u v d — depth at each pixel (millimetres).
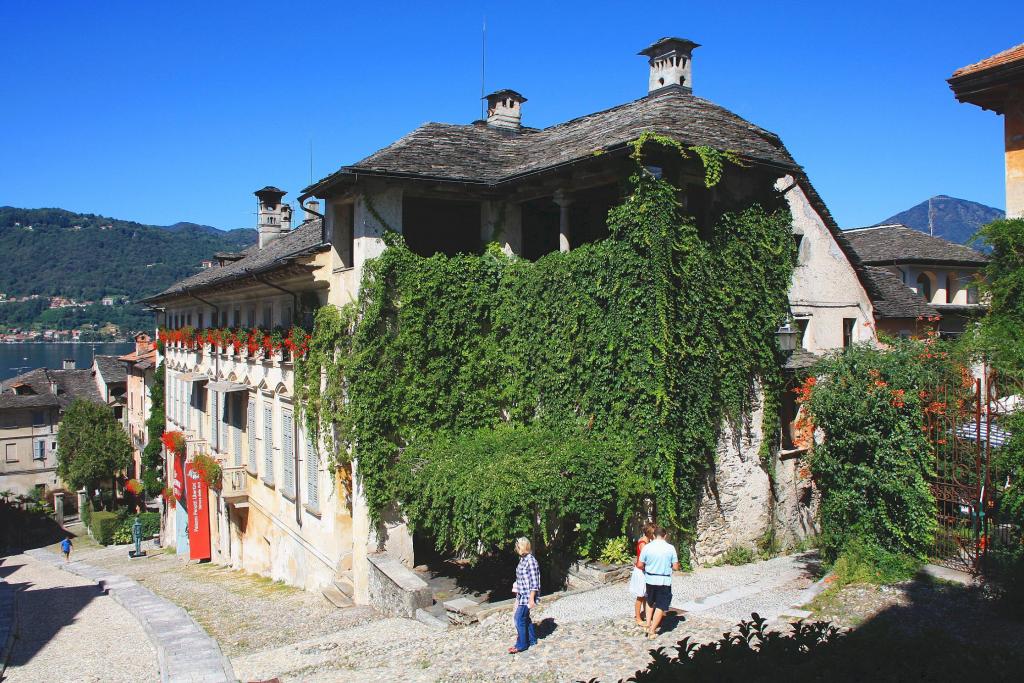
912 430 13461
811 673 6566
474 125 21219
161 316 42562
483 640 12508
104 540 48844
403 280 17484
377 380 17391
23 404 61375
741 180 16906
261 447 23734
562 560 15930
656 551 11570
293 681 11992
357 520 17953
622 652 10938
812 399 14453
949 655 7230
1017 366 13383
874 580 13062
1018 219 14133
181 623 18250
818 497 18953
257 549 24672
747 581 14906
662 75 19328
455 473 15680
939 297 29562
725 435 16688
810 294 22031
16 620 20266
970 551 12992
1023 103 14203
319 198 18875
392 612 16391
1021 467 11938
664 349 14758
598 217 18422
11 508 56469
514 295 18031
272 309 23625
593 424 16250
